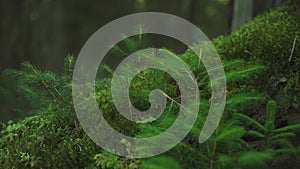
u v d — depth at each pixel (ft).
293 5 6.29
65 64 5.31
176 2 20.81
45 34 14.14
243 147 4.94
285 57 5.57
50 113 5.37
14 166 5.24
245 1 6.99
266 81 5.50
